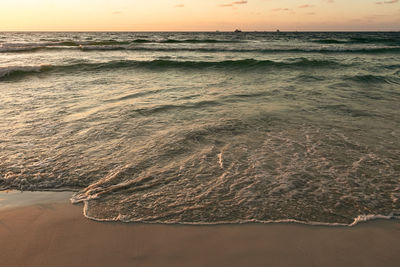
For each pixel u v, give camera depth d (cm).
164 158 376
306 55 1909
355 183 314
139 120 528
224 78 1038
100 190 302
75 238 229
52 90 801
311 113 570
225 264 202
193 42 3538
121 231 239
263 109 598
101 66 1284
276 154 385
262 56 1845
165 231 239
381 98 706
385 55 1936
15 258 206
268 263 203
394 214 262
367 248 219
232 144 420
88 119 533
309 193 295
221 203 279
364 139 436
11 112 576
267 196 290
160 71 1215
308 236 233
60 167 350
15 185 311
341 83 906
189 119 534
